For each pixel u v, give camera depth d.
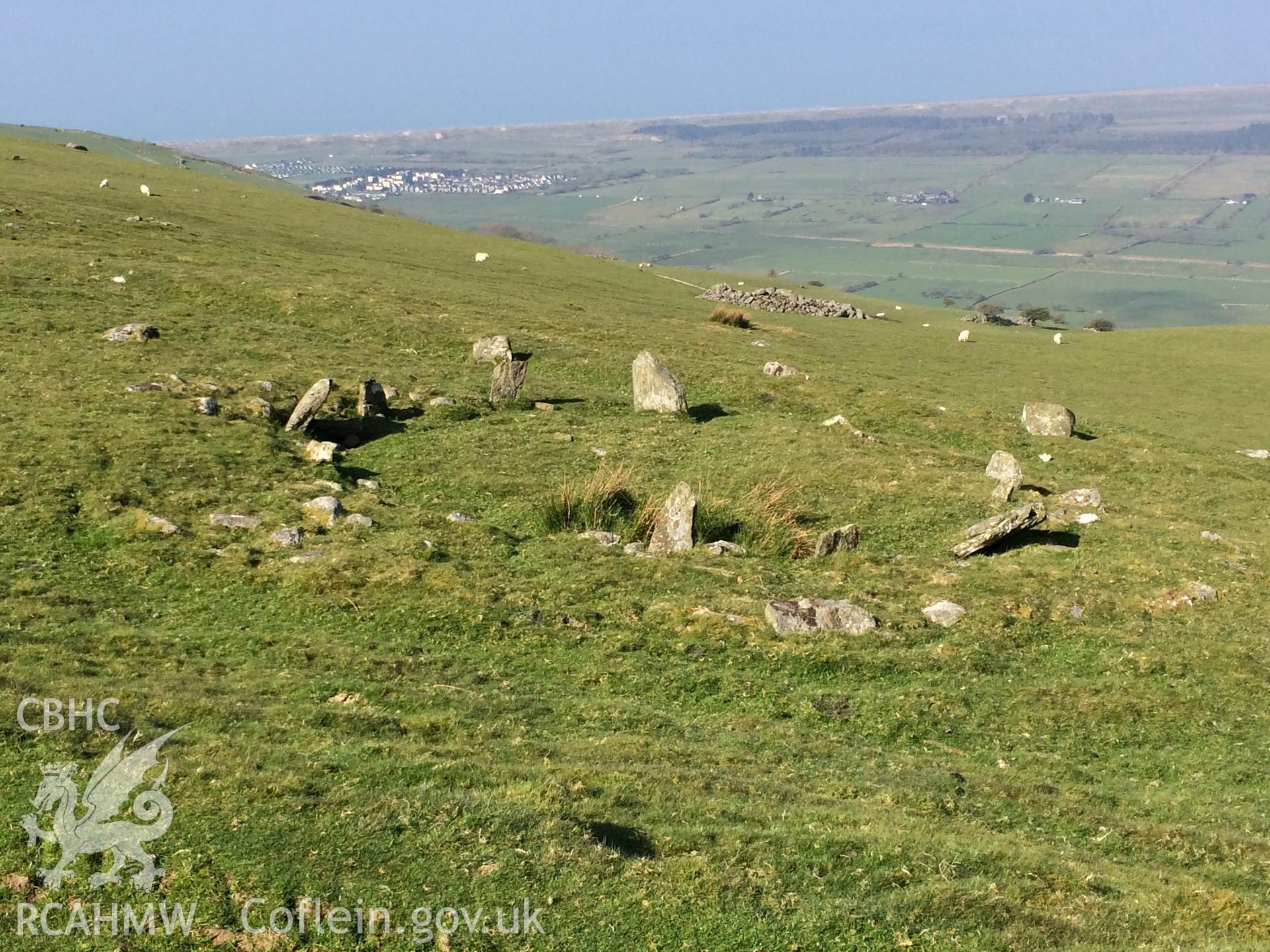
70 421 26.42
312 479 25.53
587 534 24.02
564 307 59.12
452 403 34.44
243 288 45.66
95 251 48.22
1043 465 36.97
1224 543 27.23
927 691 17.92
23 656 15.02
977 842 12.15
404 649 17.83
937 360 63.59
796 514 26.53
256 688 15.23
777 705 17.25
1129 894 11.38
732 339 57.16
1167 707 17.94
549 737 14.73
